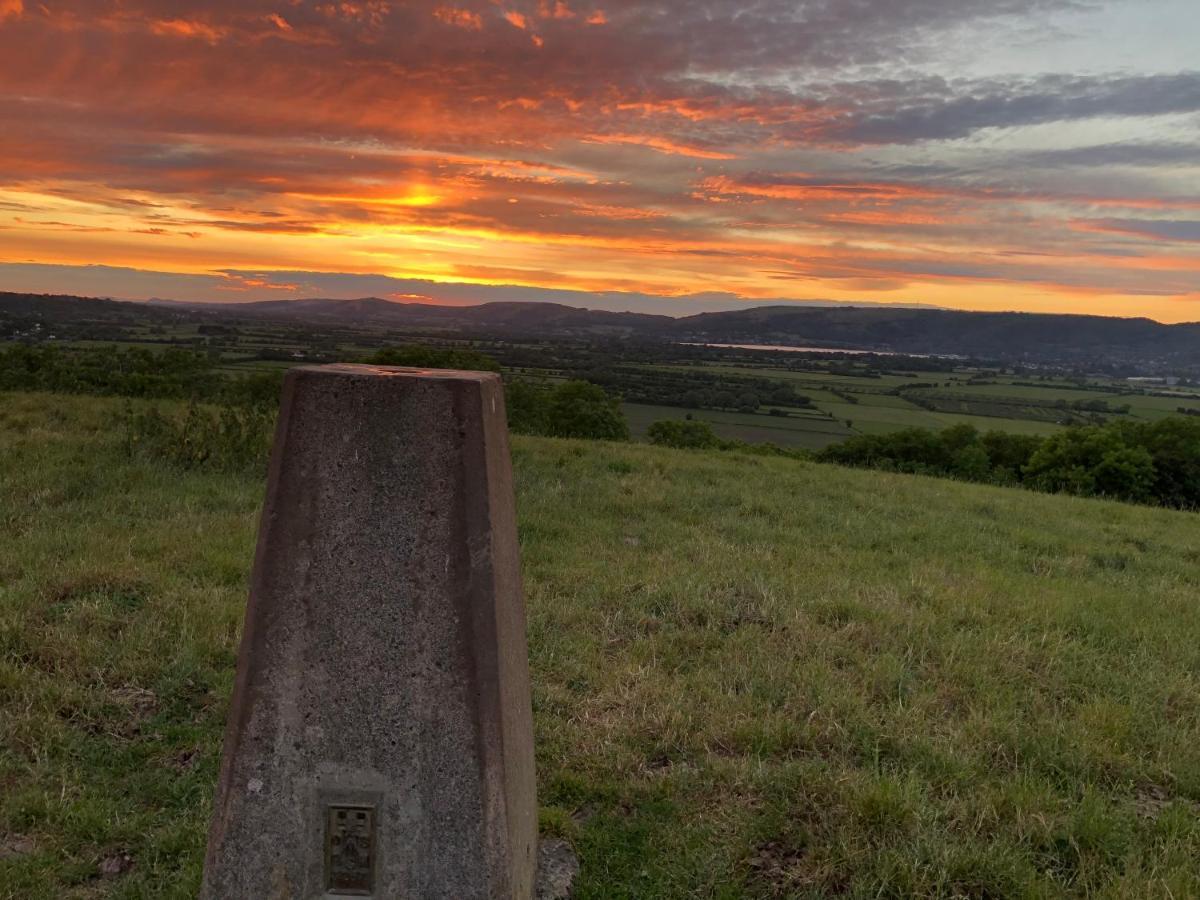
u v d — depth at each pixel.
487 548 2.19
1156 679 4.92
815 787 3.45
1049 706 4.54
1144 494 20.83
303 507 2.18
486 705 2.18
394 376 2.18
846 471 14.00
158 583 5.37
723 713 4.20
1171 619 6.15
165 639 4.61
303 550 2.18
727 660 4.86
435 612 2.17
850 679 4.62
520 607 2.65
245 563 5.89
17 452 8.92
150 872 2.94
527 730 2.67
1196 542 10.06
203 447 9.20
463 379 2.20
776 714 4.15
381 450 2.17
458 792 2.19
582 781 3.56
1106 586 7.16
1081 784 3.67
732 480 11.10
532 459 11.30
